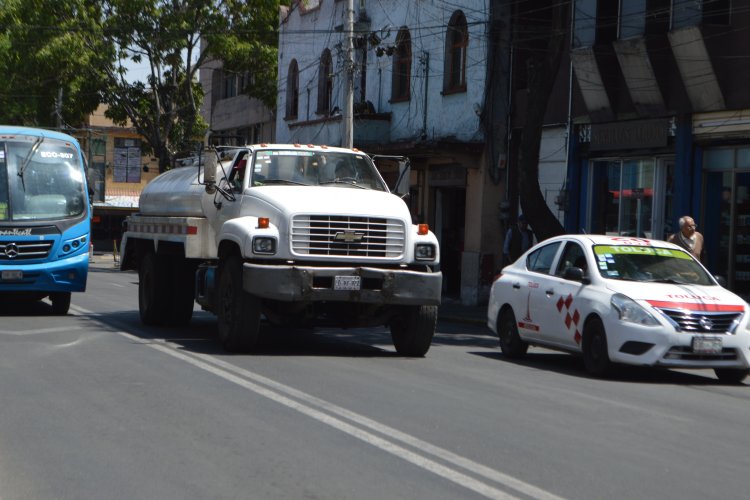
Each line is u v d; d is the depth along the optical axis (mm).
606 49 27141
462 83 33844
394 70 37844
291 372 13547
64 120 60625
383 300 15328
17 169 21625
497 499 7355
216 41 50375
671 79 25250
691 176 24922
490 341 21312
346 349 17219
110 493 7332
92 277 43656
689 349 14281
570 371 15703
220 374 13109
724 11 23859
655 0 25422
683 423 11023
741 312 14727
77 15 50906
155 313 19719
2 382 12125
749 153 23828
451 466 8352
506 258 30609
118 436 9234
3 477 7750
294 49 48031
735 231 24203
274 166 16703
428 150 32031
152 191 20781
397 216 15703
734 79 23578
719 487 8008
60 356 14609
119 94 52688
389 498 7293
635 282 15336
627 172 27469
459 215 36375
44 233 21328
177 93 53188
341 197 15820
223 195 16953
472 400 11820
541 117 25172
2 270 20969
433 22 35312
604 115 27469
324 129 42125
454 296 34844
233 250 16109
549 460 8734
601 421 10828
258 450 8758
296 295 14938
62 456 8445
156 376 12828
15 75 53781
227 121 59281
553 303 16125
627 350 14477
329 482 7715
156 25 51000
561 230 25500
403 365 15102
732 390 14375
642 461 8867
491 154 32188
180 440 9102
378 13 39281
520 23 32344
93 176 22984
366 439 9273
